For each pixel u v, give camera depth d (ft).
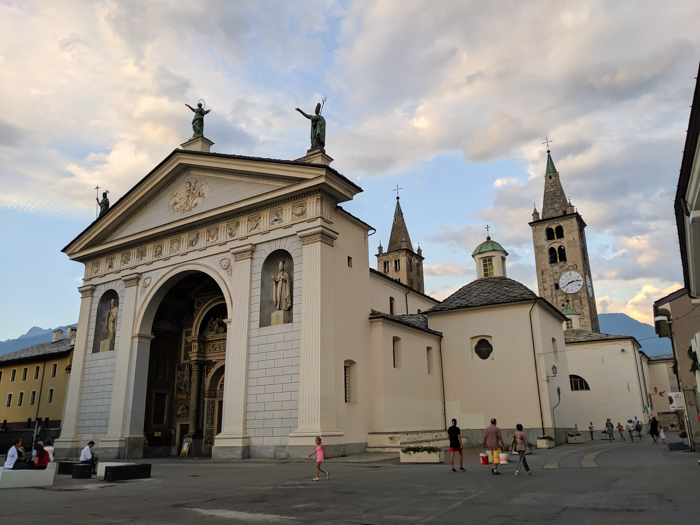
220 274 94.94
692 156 32.27
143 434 101.60
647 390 195.31
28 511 34.37
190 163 103.24
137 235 108.06
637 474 48.32
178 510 34.35
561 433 107.65
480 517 29.81
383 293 131.03
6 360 173.06
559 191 259.19
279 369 83.20
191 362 113.39
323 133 93.81
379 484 45.68
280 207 90.99
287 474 56.90
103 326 112.98
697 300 63.62
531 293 114.21
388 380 94.22
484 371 110.01
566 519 28.45
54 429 143.74
